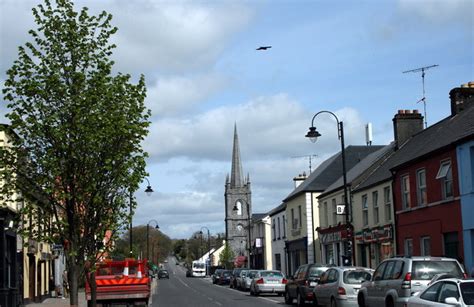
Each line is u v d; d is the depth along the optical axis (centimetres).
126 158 1554
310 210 4825
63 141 1488
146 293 2609
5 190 1498
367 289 1941
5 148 1527
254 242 7475
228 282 6406
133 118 1553
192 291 4859
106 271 2642
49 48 1542
